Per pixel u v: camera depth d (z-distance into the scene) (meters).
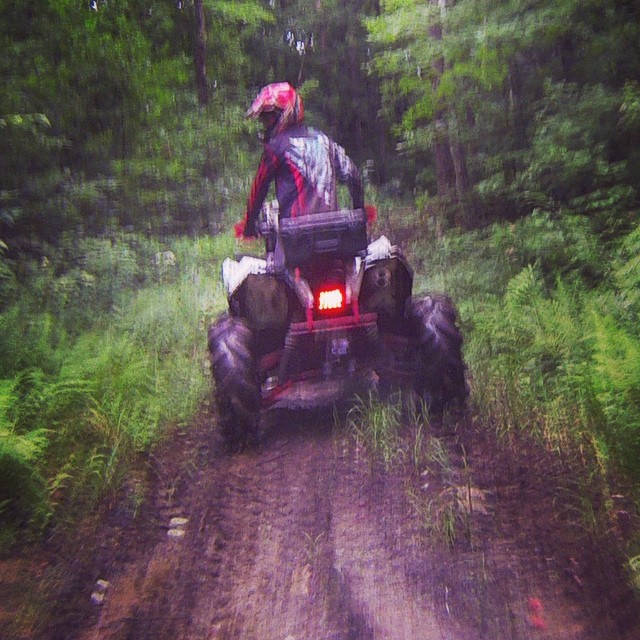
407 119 14.33
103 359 6.45
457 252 11.50
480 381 6.34
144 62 18.97
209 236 16.34
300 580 3.99
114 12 19.03
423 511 4.57
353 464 5.38
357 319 5.74
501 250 10.07
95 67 16.84
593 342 5.63
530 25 10.86
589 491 4.54
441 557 4.09
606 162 9.70
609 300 6.64
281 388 6.05
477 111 12.93
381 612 3.65
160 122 19.08
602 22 10.84
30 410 5.64
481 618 3.55
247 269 5.87
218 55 25.08
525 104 12.41
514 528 4.30
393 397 6.35
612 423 4.53
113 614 3.75
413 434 5.72
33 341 7.03
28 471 4.78
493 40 11.26
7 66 13.92
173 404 6.50
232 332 5.84
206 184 18.52
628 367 4.53
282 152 5.84
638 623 3.37
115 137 17.66
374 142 33.72
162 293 10.90
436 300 5.97
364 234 5.60
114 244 13.26
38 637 3.56
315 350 5.91
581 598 3.62
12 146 12.30
